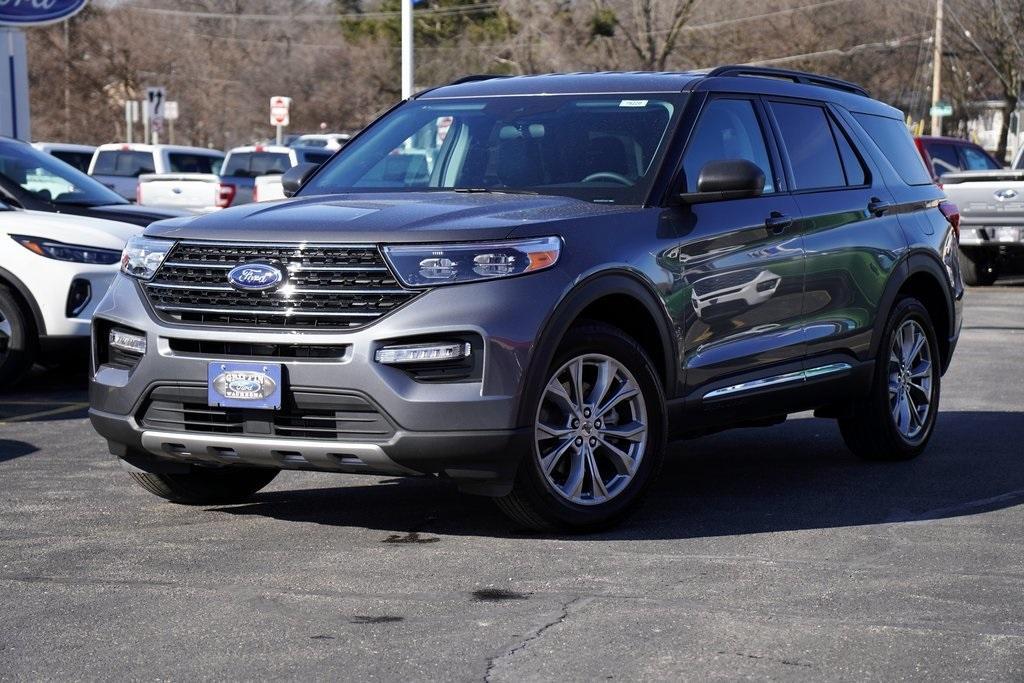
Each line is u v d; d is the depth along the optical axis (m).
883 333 8.21
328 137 48.97
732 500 7.26
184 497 7.00
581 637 4.92
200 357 6.06
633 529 6.54
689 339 6.79
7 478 7.73
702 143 7.18
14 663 4.64
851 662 4.68
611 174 6.94
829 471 8.13
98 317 6.41
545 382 6.05
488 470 5.99
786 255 7.41
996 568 5.89
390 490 7.45
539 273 6.04
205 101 61.03
